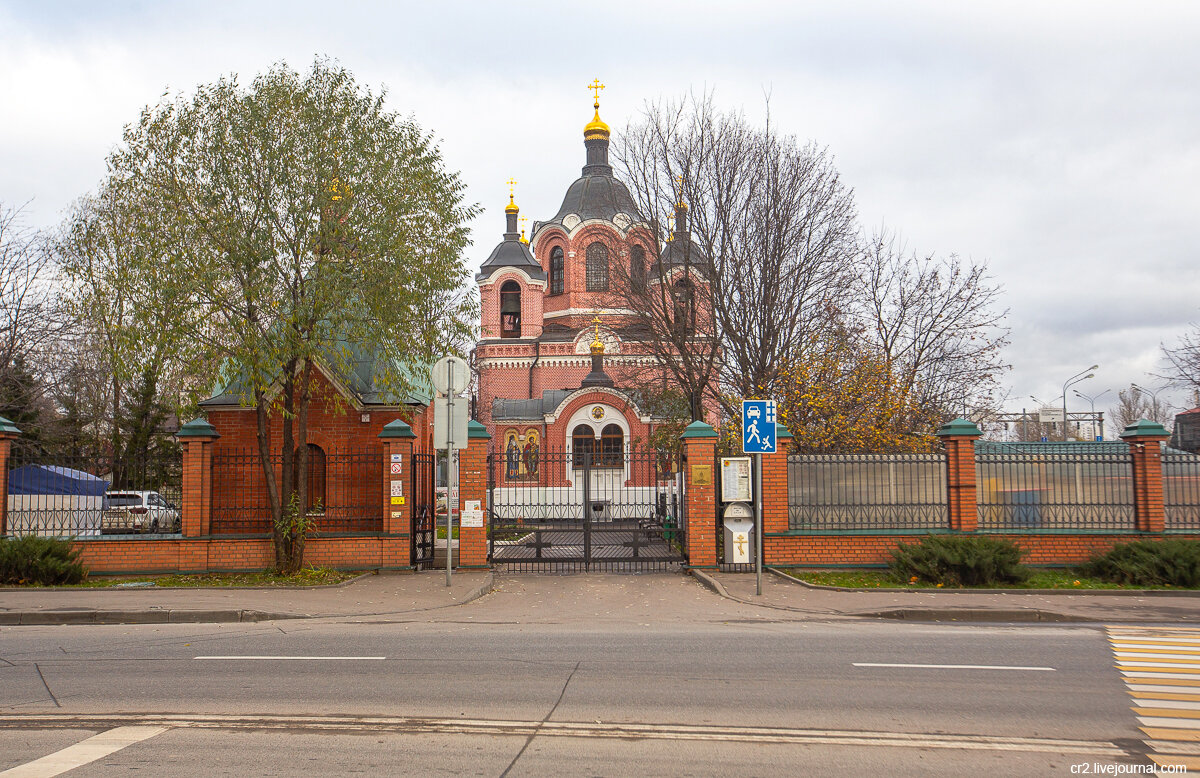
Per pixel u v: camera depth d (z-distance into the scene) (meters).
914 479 18.16
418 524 20.12
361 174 17.30
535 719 7.34
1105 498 17.97
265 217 16.86
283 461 17.59
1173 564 15.83
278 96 17.16
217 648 10.49
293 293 17.17
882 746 6.69
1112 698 8.14
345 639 11.19
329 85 17.75
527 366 48.31
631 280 28.22
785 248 26.64
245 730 6.98
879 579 16.75
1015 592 15.38
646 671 9.17
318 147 17.09
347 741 6.70
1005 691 8.38
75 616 13.30
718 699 8.02
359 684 8.55
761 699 8.03
